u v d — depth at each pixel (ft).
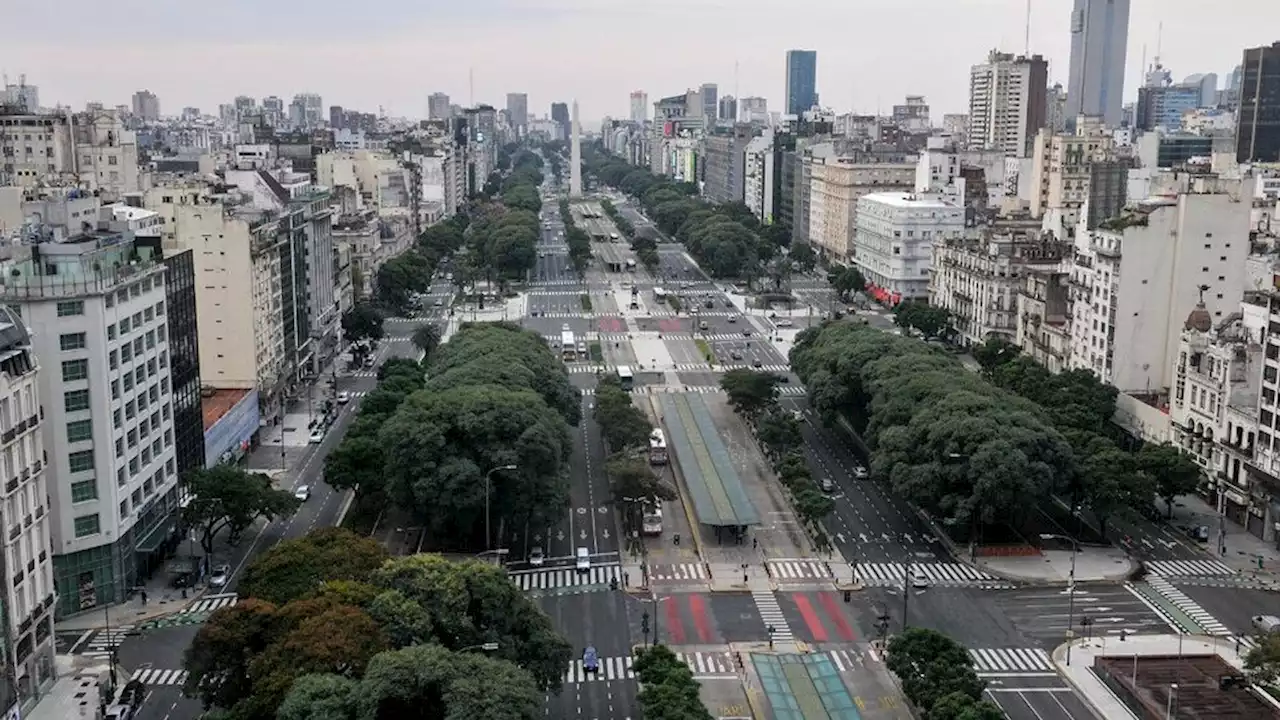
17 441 510.17
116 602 632.79
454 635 463.01
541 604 633.61
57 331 598.75
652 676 478.59
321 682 391.86
